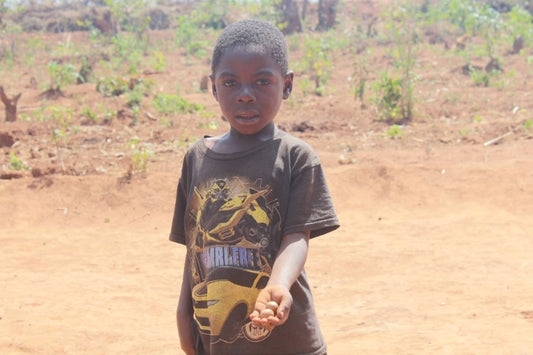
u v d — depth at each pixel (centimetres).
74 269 846
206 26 4262
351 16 4209
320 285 759
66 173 1206
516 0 4056
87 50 3403
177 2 4812
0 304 699
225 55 251
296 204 254
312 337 258
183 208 286
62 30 4425
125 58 3069
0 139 1481
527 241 876
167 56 3231
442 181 1091
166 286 773
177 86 2278
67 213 1079
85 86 2297
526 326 575
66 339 595
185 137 1502
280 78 254
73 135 1551
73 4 4834
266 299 227
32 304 699
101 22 4212
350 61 2798
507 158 1218
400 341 555
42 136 1567
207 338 262
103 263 872
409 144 1408
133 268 848
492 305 641
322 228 259
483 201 1038
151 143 1465
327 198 258
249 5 4225
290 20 3941
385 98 1689
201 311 263
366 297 700
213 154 266
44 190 1125
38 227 1050
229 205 257
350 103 1900
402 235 929
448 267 784
